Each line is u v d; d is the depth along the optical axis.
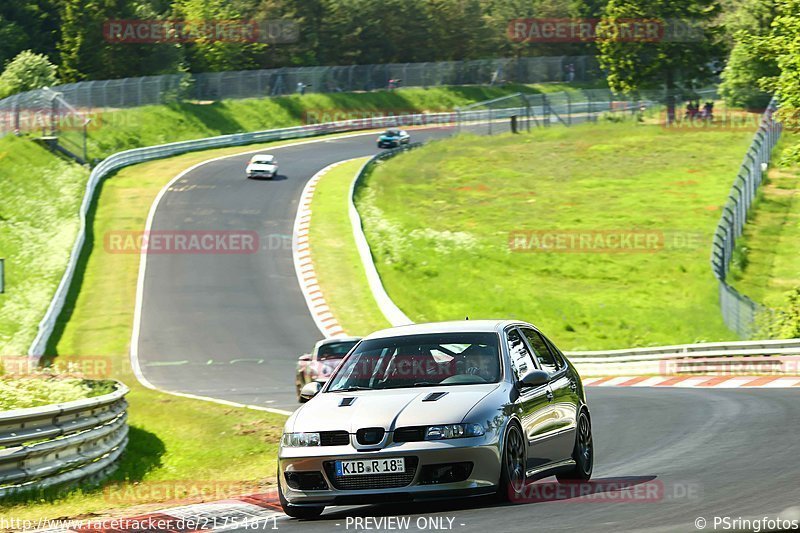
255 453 67.69
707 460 43.88
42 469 48.91
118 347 142.12
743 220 198.62
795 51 135.00
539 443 34.72
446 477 30.86
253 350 140.38
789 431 52.56
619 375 117.06
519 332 37.25
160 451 71.88
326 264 185.88
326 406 32.84
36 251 183.38
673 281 174.38
